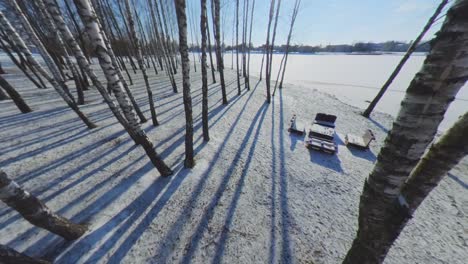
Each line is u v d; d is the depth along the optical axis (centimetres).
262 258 303
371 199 172
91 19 280
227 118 885
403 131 138
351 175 521
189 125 443
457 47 105
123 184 431
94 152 548
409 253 320
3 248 183
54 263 271
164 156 549
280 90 1535
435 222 380
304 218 378
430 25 697
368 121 944
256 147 638
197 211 377
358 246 198
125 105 356
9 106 911
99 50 296
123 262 283
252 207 396
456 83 113
